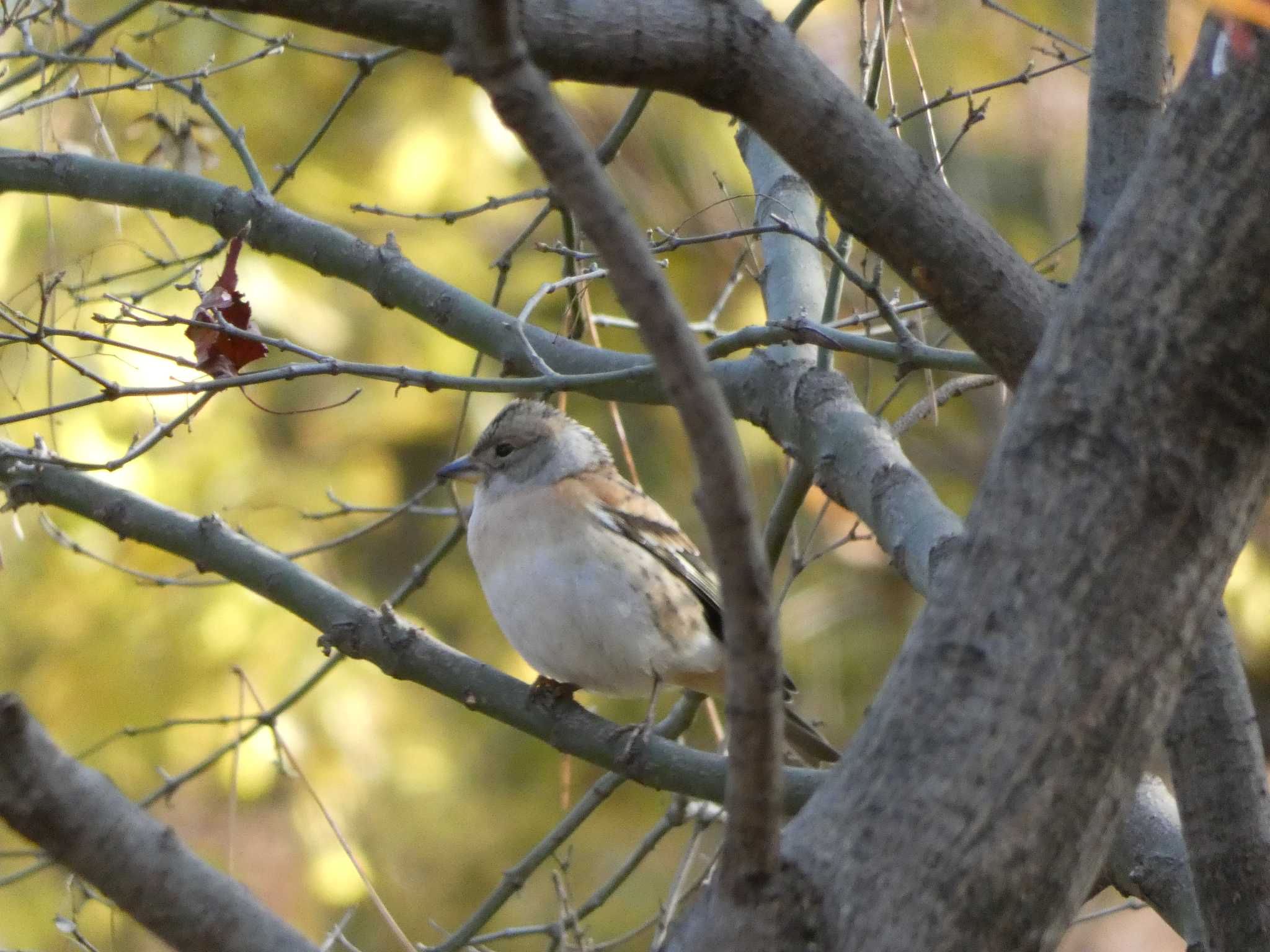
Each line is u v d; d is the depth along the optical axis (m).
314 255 8.76
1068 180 18.05
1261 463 4.13
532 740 17.34
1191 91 4.27
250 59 8.75
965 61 16.94
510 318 8.68
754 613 3.59
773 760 3.72
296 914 15.19
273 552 7.84
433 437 17.50
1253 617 16.77
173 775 15.24
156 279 14.12
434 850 16.09
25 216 13.80
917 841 3.88
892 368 16.89
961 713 3.96
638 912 16.02
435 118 16.03
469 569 17.77
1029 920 3.90
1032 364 4.30
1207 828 5.70
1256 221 4.09
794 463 8.62
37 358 13.72
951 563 4.22
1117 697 3.98
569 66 4.96
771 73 5.17
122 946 13.66
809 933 3.82
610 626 8.86
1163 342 4.10
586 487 9.12
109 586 15.50
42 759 3.46
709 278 15.73
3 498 10.04
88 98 9.80
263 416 16.72
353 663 16.22
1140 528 4.04
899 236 5.54
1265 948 5.64
